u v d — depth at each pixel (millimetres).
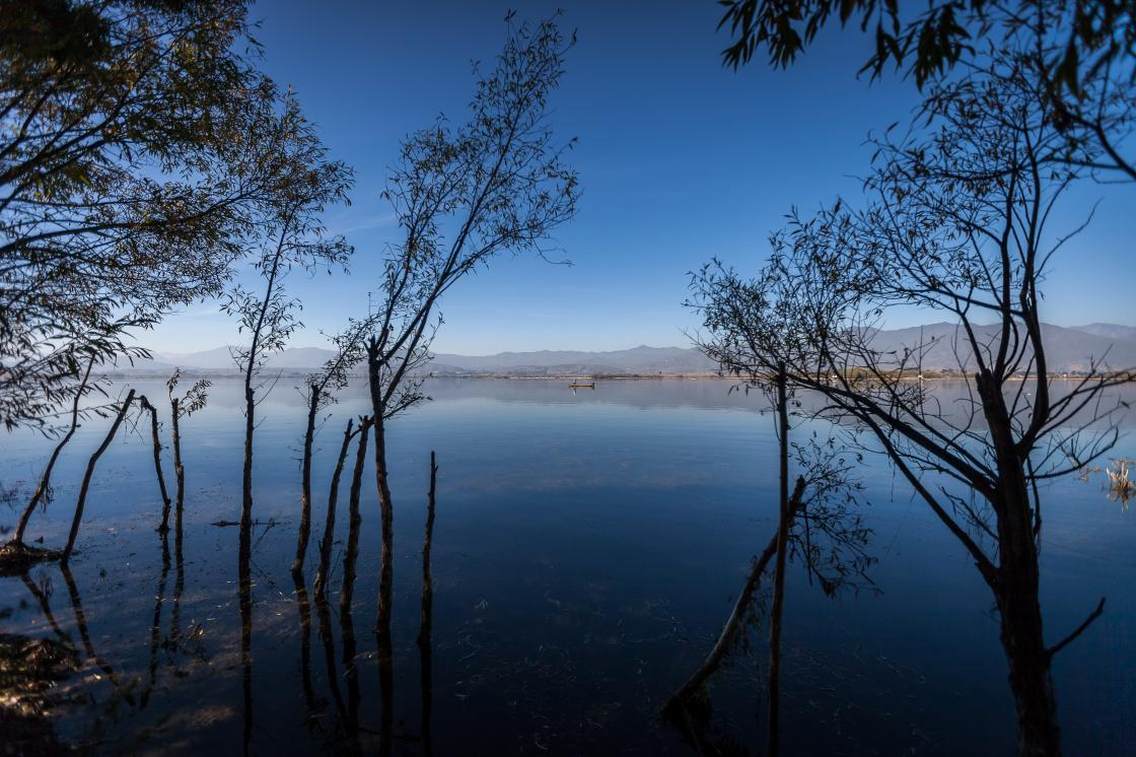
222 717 6918
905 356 4820
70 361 5984
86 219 6754
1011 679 3992
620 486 21516
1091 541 13914
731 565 12797
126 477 22969
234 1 6719
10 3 5004
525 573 12273
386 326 9656
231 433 37594
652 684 7887
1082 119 2732
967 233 4633
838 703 7395
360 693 7617
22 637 8695
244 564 11320
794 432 35188
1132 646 8609
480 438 35875
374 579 11898
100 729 6516
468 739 6711
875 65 3143
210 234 8406
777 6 3307
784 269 5523
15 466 25297
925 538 14078
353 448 31359
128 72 6547
